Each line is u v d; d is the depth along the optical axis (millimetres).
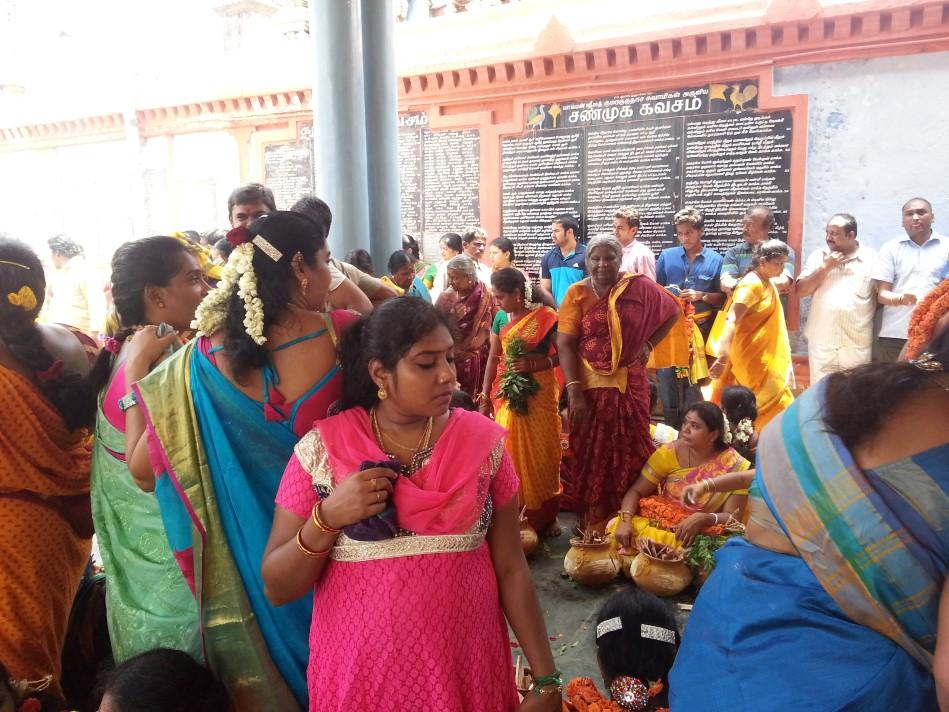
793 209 5961
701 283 5750
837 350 5215
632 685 1667
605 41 6430
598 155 6762
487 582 1414
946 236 5336
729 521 3176
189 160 9797
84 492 2277
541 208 7164
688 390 5496
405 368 1351
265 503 1675
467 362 5203
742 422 3719
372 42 5492
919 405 1114
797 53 5758
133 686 1582
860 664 1123
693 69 6176
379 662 1331
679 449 3404
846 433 1144
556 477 3986
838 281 5160
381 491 1303
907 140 5527
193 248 2098
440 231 7797
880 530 1086
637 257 6203
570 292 3783
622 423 3762
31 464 2094
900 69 5465
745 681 1188
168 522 1693
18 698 1968
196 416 1664
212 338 1681
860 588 1119
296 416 1640
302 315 1662
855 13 5445
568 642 2900
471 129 7410
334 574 1384
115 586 1923
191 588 1719
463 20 7246
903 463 1086
